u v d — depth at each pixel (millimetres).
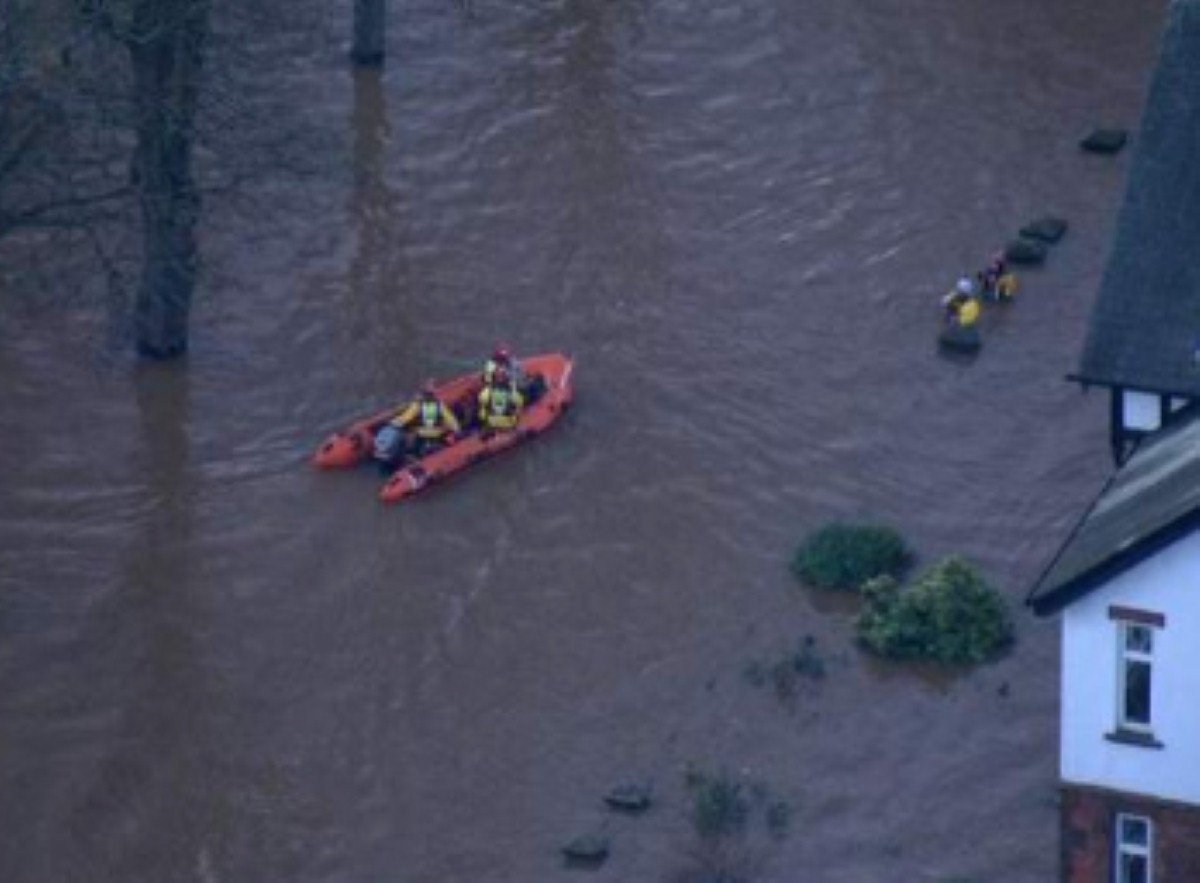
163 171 125250
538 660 110938
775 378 128250
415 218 142125
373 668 111188
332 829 103188
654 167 146375
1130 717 91312
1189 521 87250
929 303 133750
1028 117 149625
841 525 116000
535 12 161250
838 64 155250
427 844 101938
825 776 103562
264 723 108625
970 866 99062
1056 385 126812
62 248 132625
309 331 133125
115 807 104812
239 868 101750
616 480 121250
